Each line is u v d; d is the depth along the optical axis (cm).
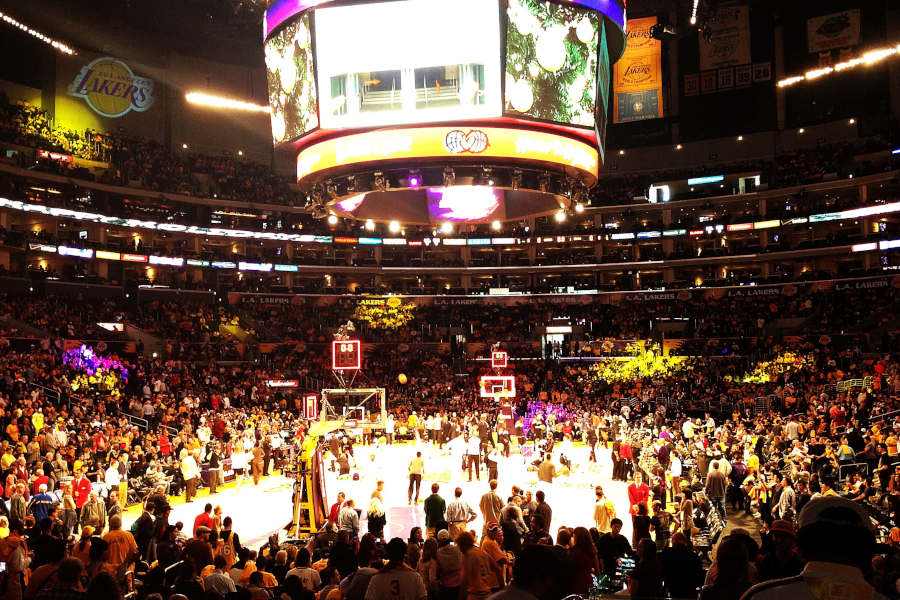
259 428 3653
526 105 2300
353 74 2333
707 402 4725
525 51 2297
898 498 1554
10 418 3066
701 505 2016
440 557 1015
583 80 2383
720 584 597
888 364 4284
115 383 4169
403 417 4784
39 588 805
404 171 2453
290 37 2425
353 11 2327
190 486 2745
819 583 332
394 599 781
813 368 4681
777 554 680
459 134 2330
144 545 1590
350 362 3375
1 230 4897
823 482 2350
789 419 3466
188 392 4428
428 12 2300
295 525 1958
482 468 3375
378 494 1848
